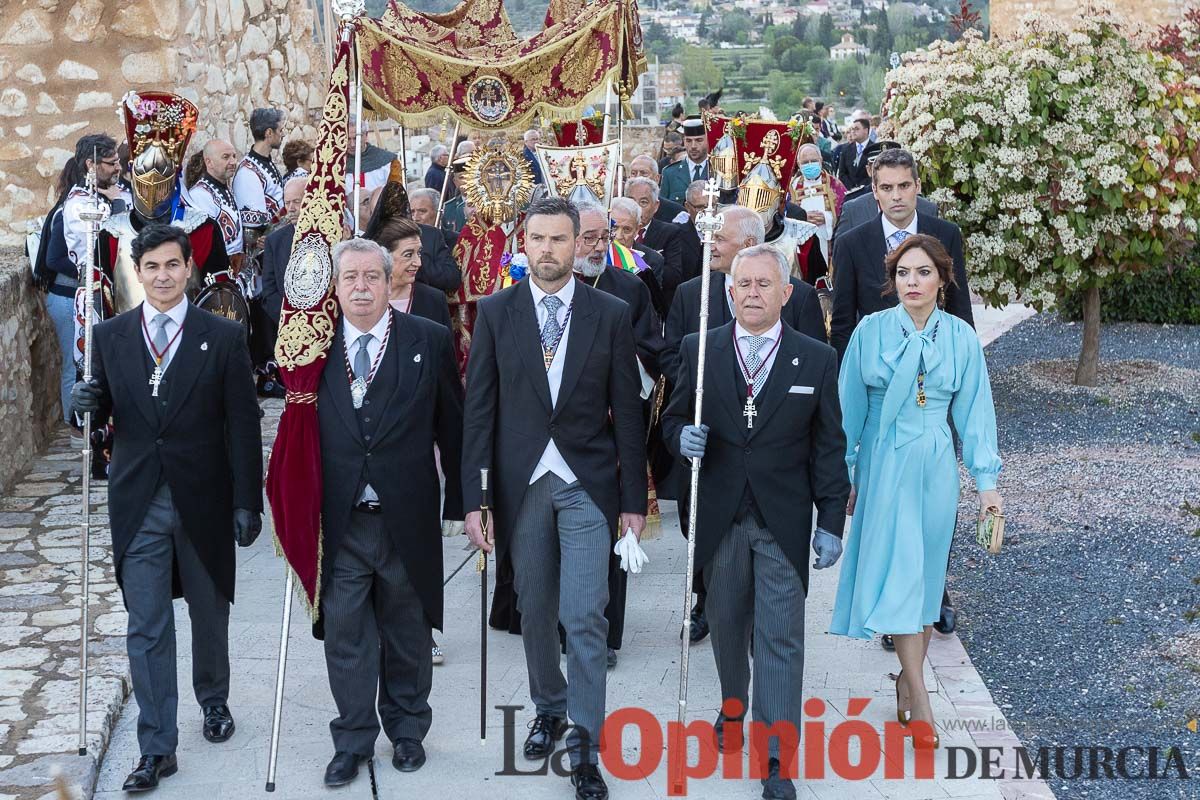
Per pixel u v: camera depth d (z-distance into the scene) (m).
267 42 12.96
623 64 8.12
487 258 7.43
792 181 9.62
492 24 8.51
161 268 4.89
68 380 8.54
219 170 9.63
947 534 4.98
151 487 4.86
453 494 4.98
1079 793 4.80
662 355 5.90
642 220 8.12
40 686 5.47
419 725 4.99
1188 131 10.45
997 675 5.84
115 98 10.34
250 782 4.84
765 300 4.69
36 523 7.64
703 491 4.79
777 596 4.68
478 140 7.85
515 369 4.82
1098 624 6.34
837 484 4.76
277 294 7.96
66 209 8.07
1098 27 10.33
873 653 6.00
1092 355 11.20
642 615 6.44
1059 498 8.27
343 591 4.77
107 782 4.84
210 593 5.03
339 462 4.73
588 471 4.79
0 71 10.24
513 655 5.98
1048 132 10.01
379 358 4.79
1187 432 9.71
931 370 4.93
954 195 10.34
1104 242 10.39
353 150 8.69
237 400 4.99
